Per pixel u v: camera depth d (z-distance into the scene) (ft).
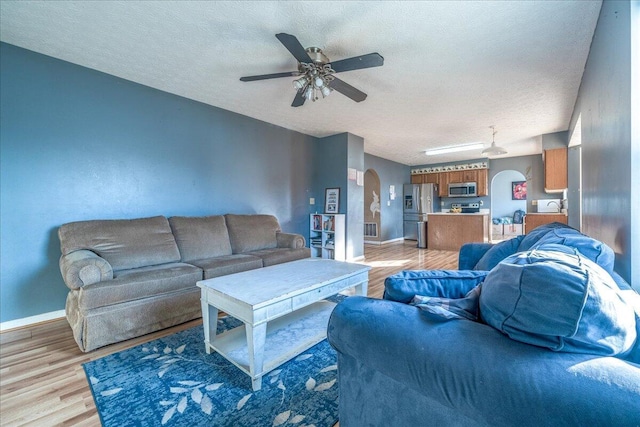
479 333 2.43
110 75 9.45
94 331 6.54
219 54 8.18
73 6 6.25
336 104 11.98
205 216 11.44
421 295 3.30
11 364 6.02
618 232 4.87
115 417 4.48
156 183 10.60
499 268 2.73
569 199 15.84
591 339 2.06
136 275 7.39
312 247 16.83
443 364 2.31
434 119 13.98
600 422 1.70
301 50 6.46
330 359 6.17
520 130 15.94
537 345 2.18
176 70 9.14
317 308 8.04
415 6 6.15
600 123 6.35
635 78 4.19
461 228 20.97
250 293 5.53
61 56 8.34
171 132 10.98
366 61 6.80
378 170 24.48
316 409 4.64
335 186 16.85
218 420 4.40
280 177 15.26
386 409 2.95
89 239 8.07
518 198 32.01
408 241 26.68
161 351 6.52
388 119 13.94
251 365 5.06
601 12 6.07
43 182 8.29
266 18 6.58
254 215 13.06
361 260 17.26
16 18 6.65
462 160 26.07
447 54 8.07
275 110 12.81
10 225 7.80
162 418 4.45
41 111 8.23
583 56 8.11
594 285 2.10
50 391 5.13
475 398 2.12
